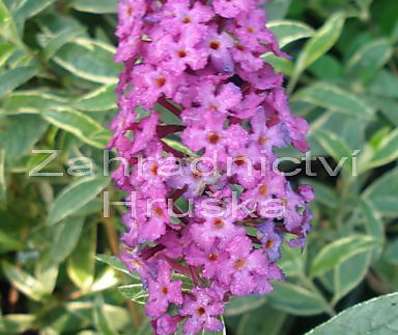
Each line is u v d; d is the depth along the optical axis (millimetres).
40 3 200
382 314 150
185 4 135
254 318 242
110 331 221
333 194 250
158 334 144
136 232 141
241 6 135
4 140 206
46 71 209
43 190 229
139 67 136
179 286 140
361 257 232
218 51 132
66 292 240
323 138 226
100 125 195
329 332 151
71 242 210
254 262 135
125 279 202
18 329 236
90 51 203
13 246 228
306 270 244
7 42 197
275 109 138
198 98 130
